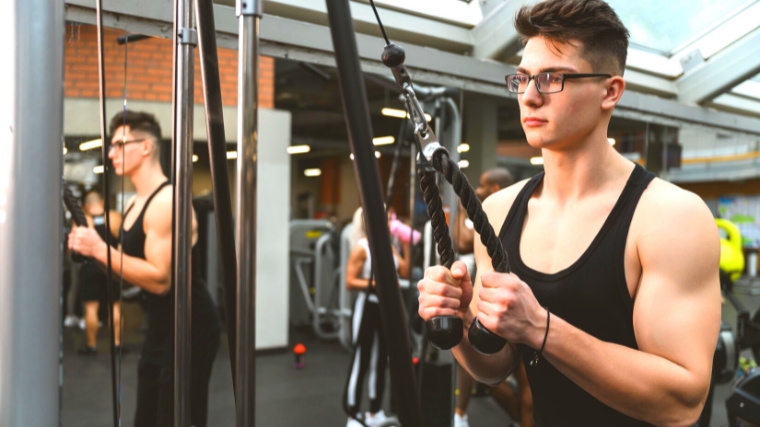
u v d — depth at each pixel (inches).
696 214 33.9
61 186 30.1
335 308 175.9
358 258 130.9
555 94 34.8
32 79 29.1
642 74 97.0
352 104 21.1
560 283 37.4
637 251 35.5
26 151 29.1
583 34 34.0
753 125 115.5
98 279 59.5
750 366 140.8
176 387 31.2
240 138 22.4
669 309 33.2
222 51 77.4
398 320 22.9
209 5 27.9
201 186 85.1
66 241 57.1
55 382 29.9
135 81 59.9
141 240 61.8
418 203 100.7
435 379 98.8
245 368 22.5
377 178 21.7
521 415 114.9
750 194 573.9
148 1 51.3
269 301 164.1
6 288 29.1
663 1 78.5
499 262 29.5
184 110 30.3
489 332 30.7
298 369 151.6
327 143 180.9
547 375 39.1
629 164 38.4
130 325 61.9
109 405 60.2
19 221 29.1
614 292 36.0
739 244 138.1
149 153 61.7
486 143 97.6
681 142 112.3
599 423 37.6
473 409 126.6
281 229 167.5
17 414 29.2
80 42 50.8
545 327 30.7
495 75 80.7
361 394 123.6
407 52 72.1
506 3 73.9
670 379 31.6
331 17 21.0
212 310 80.7
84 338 59.1
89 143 54.5
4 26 29.0
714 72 96.5
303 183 179.0
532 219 41.5
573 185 38.8
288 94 146.7
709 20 83.8
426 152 25.4
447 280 31.4
